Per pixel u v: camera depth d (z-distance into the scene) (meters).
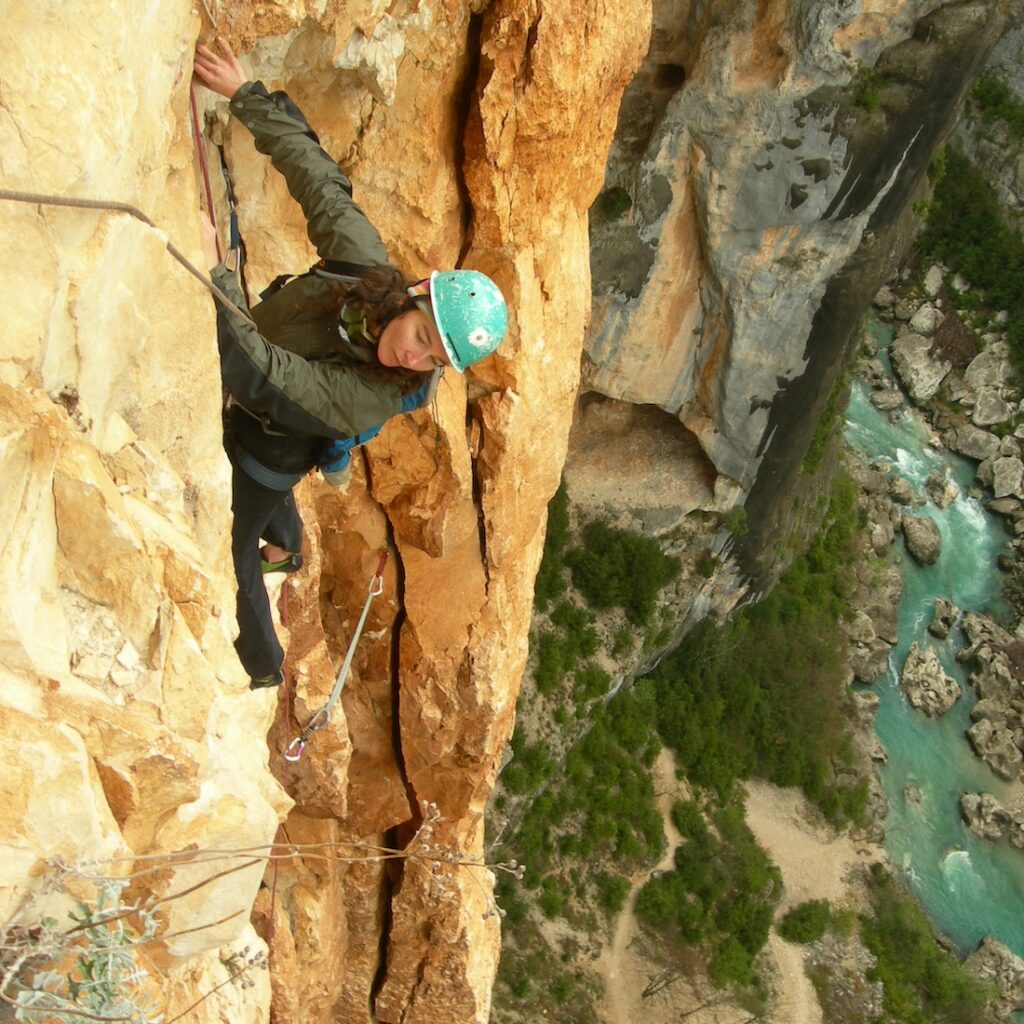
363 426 3.85
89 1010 2.77
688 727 28.19
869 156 19.59
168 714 3.39
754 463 24.78
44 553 3.03
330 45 5.73
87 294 3.03
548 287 8.92
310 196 4.31
